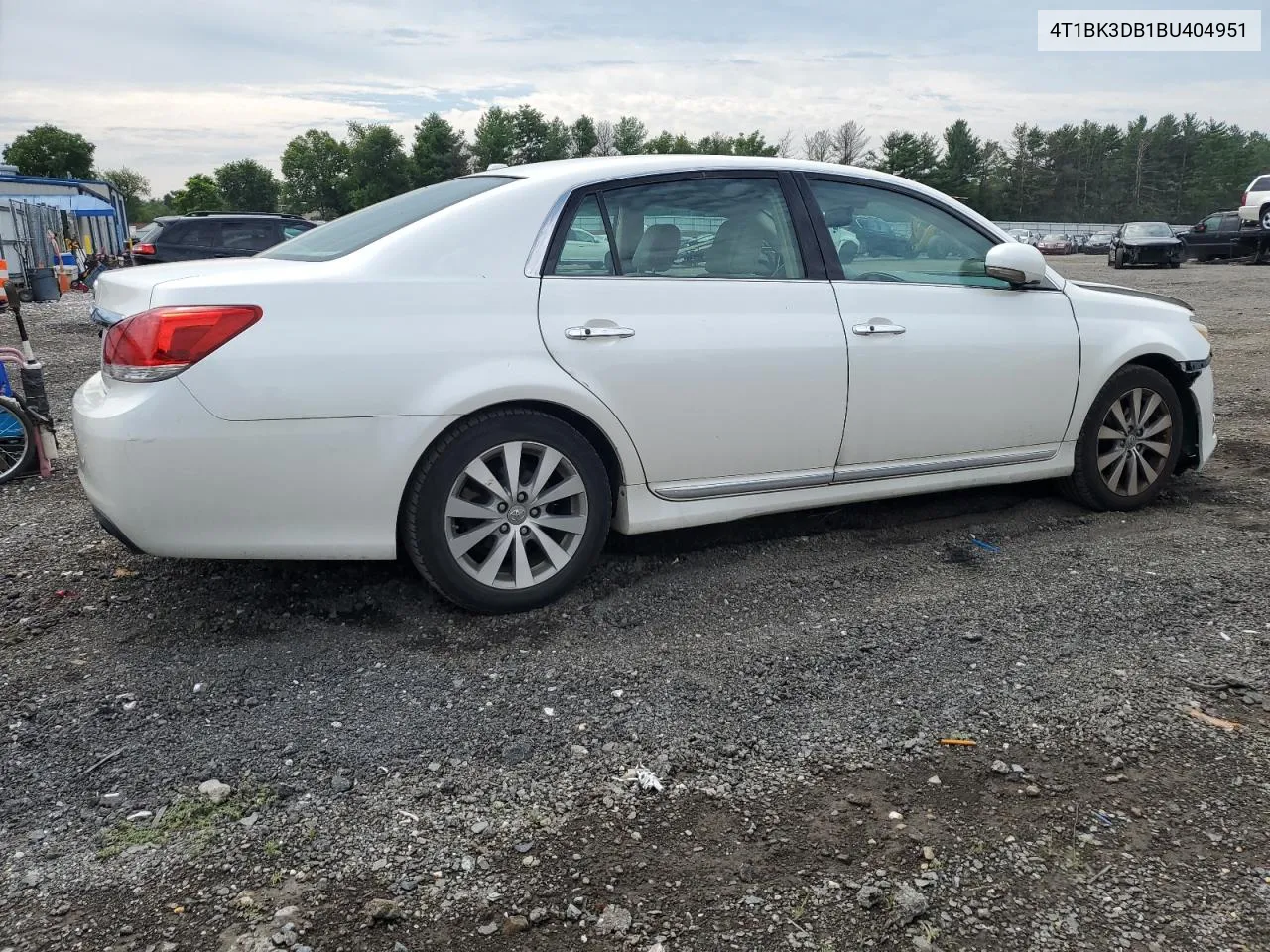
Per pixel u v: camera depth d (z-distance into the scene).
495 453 3.30
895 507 4.70
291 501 3.06
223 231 15.10
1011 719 2.79
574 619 3.44
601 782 2.49
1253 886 2.13
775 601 3.61
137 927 1.99
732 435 3.68
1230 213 29.53
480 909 2.05
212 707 2.82
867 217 4.06
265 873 2.15
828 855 2.23
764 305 3.71
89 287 23.25
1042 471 4.48
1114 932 2.01
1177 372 4.73
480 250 3.30
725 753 2.62
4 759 2.55
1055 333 4.33
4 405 5.06
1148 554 4.07
